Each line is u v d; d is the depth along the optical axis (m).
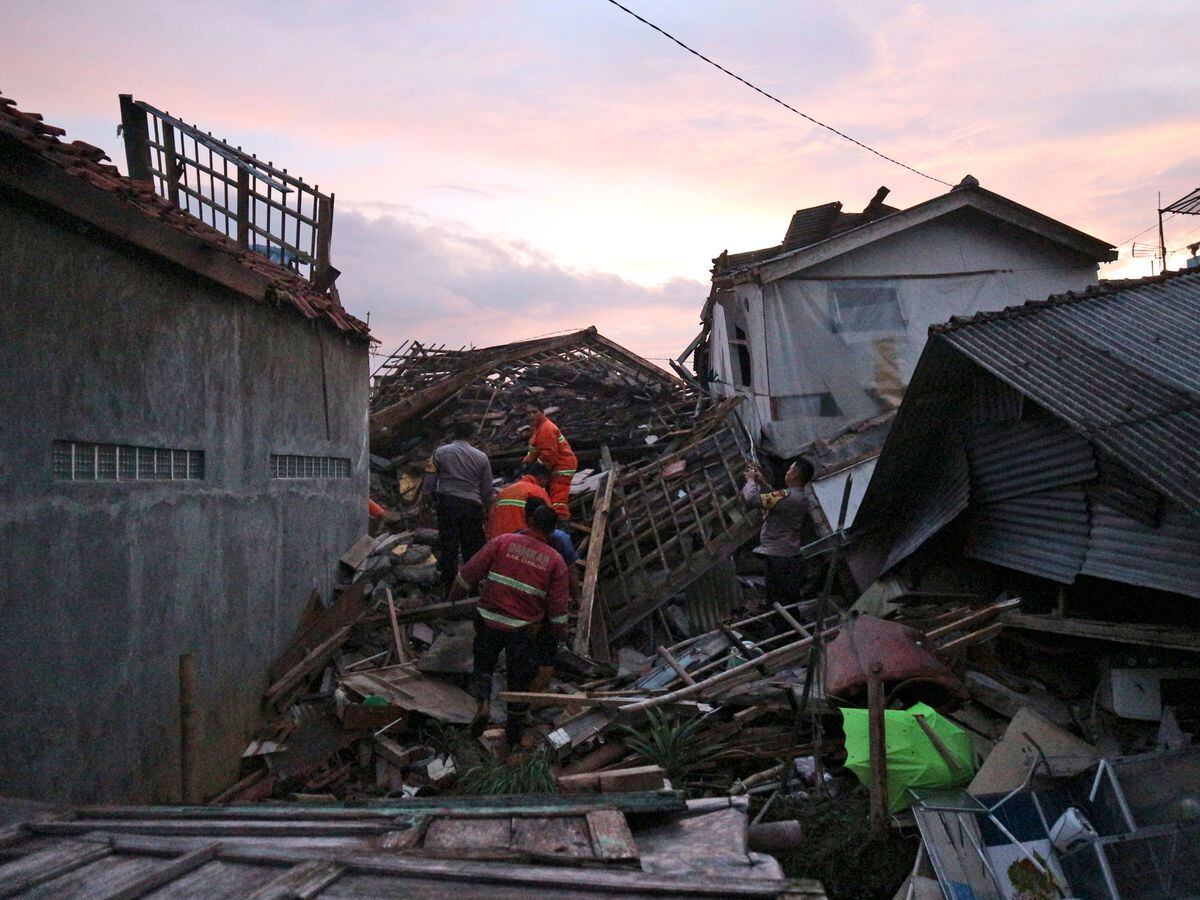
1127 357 6.38
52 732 3.93
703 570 9.74
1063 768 4.95
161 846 2.61
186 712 5.19
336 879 2.35
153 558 4.92
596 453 12.53
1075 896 3.99
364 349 9.64
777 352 12.26
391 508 11.70
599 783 5.20
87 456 4.37
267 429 6.78
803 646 6.56
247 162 8.35
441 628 8.11
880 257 12.60
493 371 15.23
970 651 6.80
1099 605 6.93
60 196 3.99
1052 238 12.70
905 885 4.52
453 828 2.86
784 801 5.49
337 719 6.52
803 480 8.80
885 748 5.02
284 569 7.12
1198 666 6.01
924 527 8.36
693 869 2.57
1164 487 5.04
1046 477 6.92
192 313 5.48
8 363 3.71
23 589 3.76
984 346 6.93
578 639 8.32
